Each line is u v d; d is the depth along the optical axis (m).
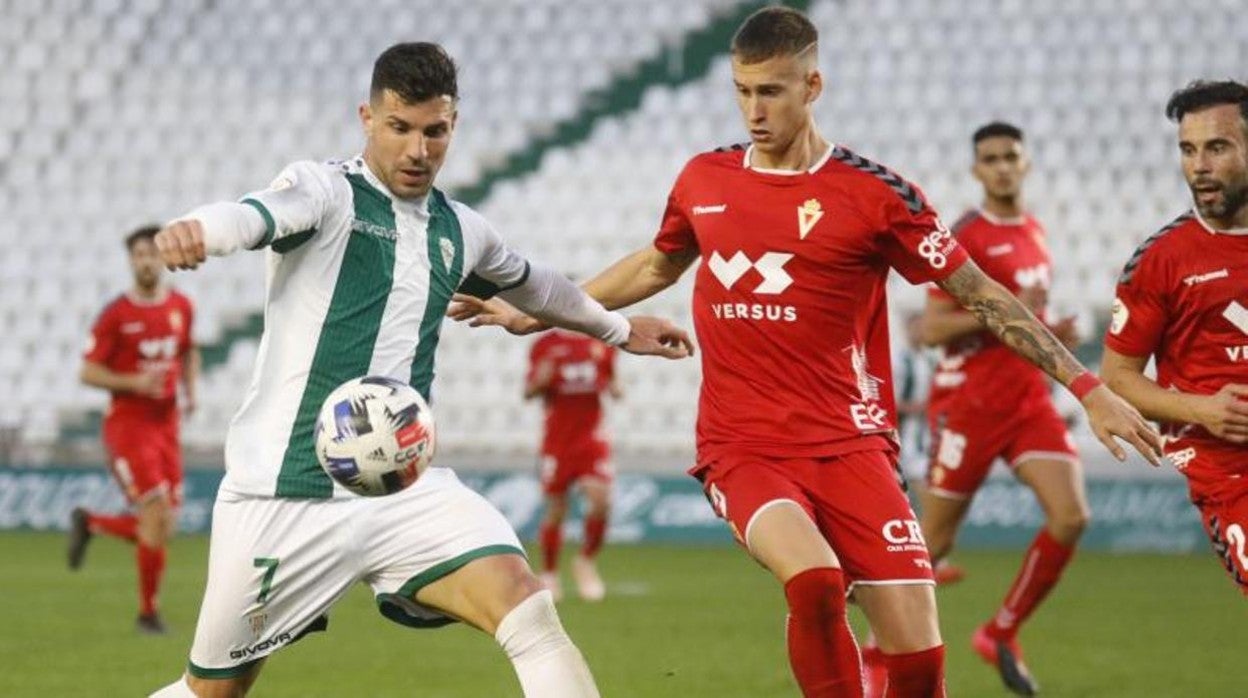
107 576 57.44
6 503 76.19
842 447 22.25
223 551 20.47
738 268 22.39
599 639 41.28
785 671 35.75
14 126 90.00
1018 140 36.19
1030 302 35.19
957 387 35.84
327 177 20.12
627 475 73.19
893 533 21.84
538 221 84.62
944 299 35.38
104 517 49.97
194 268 18.27
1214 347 23.17
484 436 80.06
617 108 86.75
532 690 19.78
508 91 87.69
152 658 37.41
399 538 20.38
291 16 91.44
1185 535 67.19
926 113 83.06
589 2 89.12
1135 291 23.34
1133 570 59.75
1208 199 22.34
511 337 80.81
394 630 42.94
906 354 68.56
